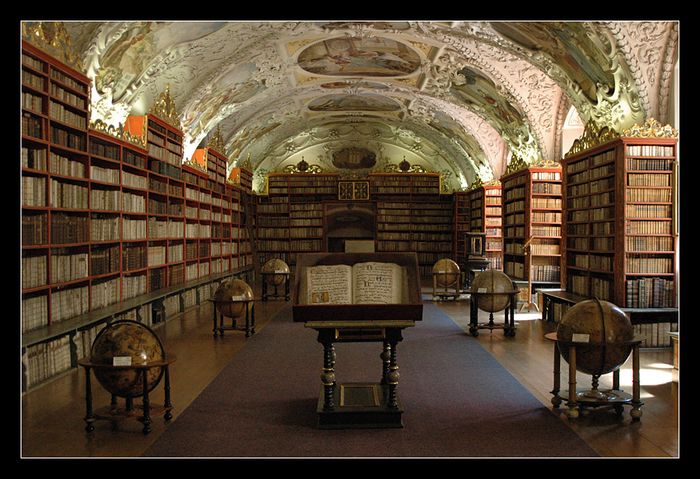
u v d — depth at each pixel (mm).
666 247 10289
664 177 10320
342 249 28344
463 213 27516
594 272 11820
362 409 5918
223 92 16328
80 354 8422
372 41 15117
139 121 12312
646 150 10305
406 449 5254
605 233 11086
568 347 6234
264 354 9516
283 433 5668
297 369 8453
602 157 11266
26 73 7449
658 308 10180
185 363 8859
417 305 5691
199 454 5117
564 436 5590
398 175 28594
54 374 7707
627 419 6109
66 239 8453
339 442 5430
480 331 11922
